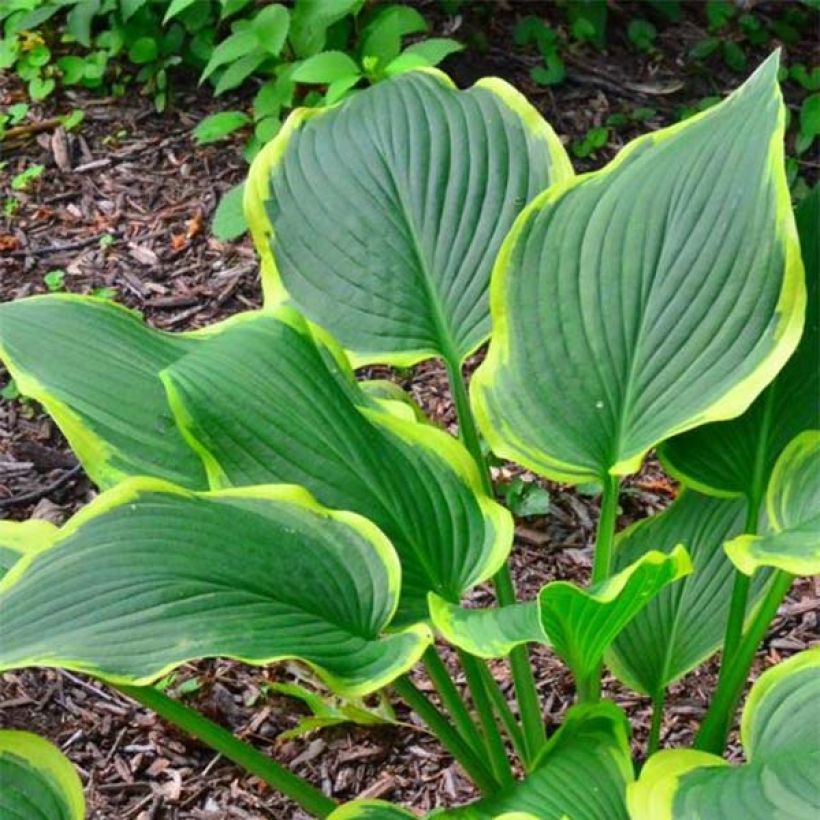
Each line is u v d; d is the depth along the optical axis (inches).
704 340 50.9
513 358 52.1
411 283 55.9
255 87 88.8
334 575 46.4
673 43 91.7
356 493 49.3
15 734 47.6
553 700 62.6
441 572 49.6
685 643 55.3
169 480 50.4
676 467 52.8
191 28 88.5
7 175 84.9
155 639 43.7
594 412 51.5
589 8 90.7
